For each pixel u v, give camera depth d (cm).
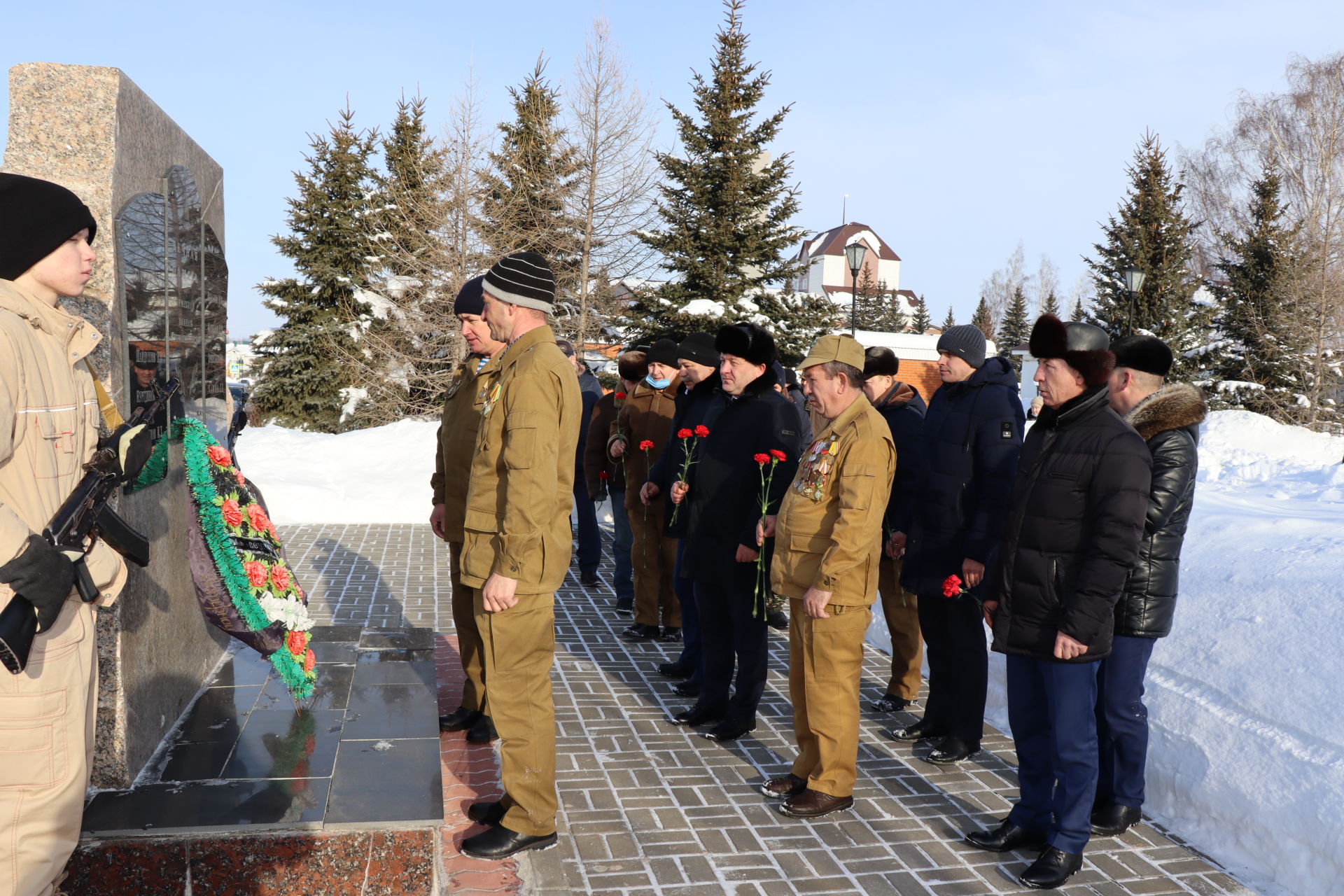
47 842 204
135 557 224
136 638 314
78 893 267
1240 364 2647
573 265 2572
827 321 2312
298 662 384
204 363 410
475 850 305
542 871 298
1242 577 414
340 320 2619
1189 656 389
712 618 437
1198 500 739
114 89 292
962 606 407
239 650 459
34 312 211
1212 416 1477
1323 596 369
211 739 347
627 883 293
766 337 434
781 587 362
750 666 422
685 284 2280
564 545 306
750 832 332
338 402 2583
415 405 2584
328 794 302
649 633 594
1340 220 2655
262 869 277
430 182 2584
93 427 234
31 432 203
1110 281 2809
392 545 865
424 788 309
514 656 304
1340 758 304
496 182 2552
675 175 2305
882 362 479
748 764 397
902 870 309
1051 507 308
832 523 352
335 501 985
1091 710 303
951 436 418
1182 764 353
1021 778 329
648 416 591
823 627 341
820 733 346
